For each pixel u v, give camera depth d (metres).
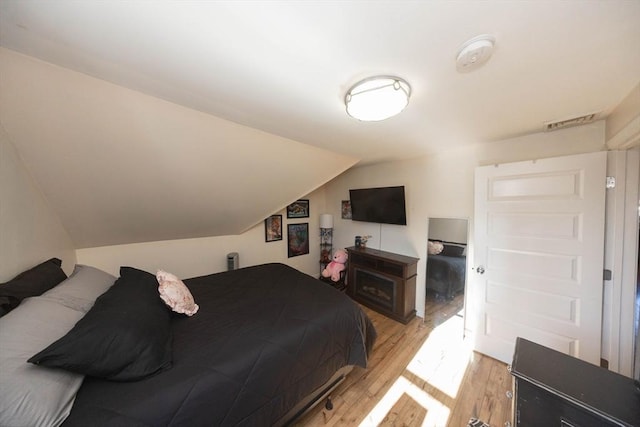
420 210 2.95
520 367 1.05
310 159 2.50
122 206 2.02
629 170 1.64
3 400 0.71
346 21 0.74
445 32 0.79
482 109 1.47
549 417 0.94
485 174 2.22
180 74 1.07
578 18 0.73
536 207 1.94
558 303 1.87
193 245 3.04
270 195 2.77
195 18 0.73
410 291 2.91
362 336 1.80
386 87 1.09
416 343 2.43
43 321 0.96
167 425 0.93
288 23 0.75
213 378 1.10
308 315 1.67
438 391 1.80
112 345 0.98
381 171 3.40
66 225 1.99
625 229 1.66
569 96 1.30
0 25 0.78
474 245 2.36
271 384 1.27
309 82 1.13
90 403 0.90
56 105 1.17
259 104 1.37
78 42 0.87
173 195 2.13
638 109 1.17
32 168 1.43
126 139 1.47
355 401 1.70
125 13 0.72
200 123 1.56
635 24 0.74
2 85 1.04
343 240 4.14
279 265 2.86
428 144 2.32
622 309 1.68
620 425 0.78
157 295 1.55
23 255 1.37
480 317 2.27
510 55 0.92
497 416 1.57
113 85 1.17
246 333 1.43
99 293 1.40
